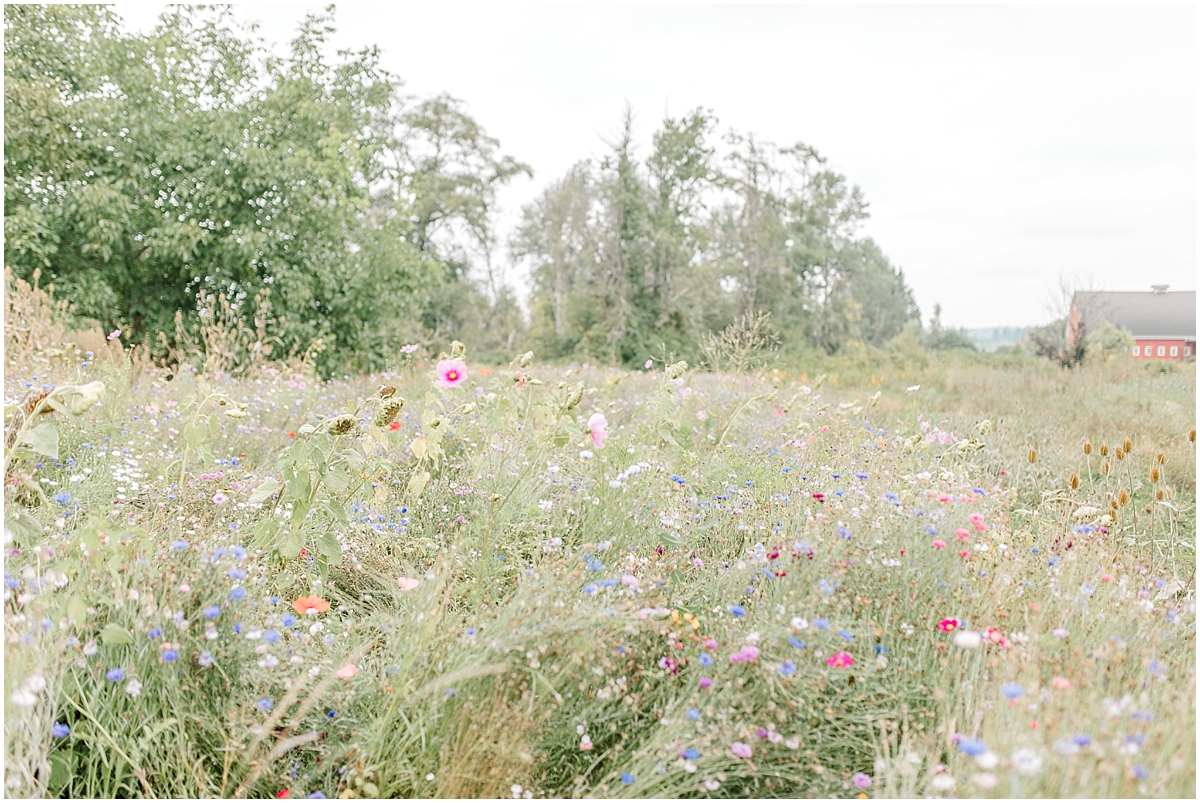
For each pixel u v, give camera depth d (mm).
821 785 1642
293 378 5949
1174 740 1413
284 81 9422
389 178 10930
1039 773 1344
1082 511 2787
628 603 1941
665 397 3797
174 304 9352
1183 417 6586
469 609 2234
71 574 1851
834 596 2008
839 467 3512
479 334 28797
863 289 49250
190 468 3123
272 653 1819
